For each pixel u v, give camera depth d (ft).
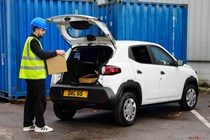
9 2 35.14
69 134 23.59
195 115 30.12
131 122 26.09
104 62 26.03
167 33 42.86
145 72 27.25
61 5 37.86
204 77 47.83
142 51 27.89
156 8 41.88
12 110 31.86
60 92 25.86
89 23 25.46
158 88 28.45
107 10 41.16
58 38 38.34
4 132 24.03
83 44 27.02
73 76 26.12
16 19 35.65
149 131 24.54
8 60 35.50
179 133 24.08
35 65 23.36
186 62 45.47
